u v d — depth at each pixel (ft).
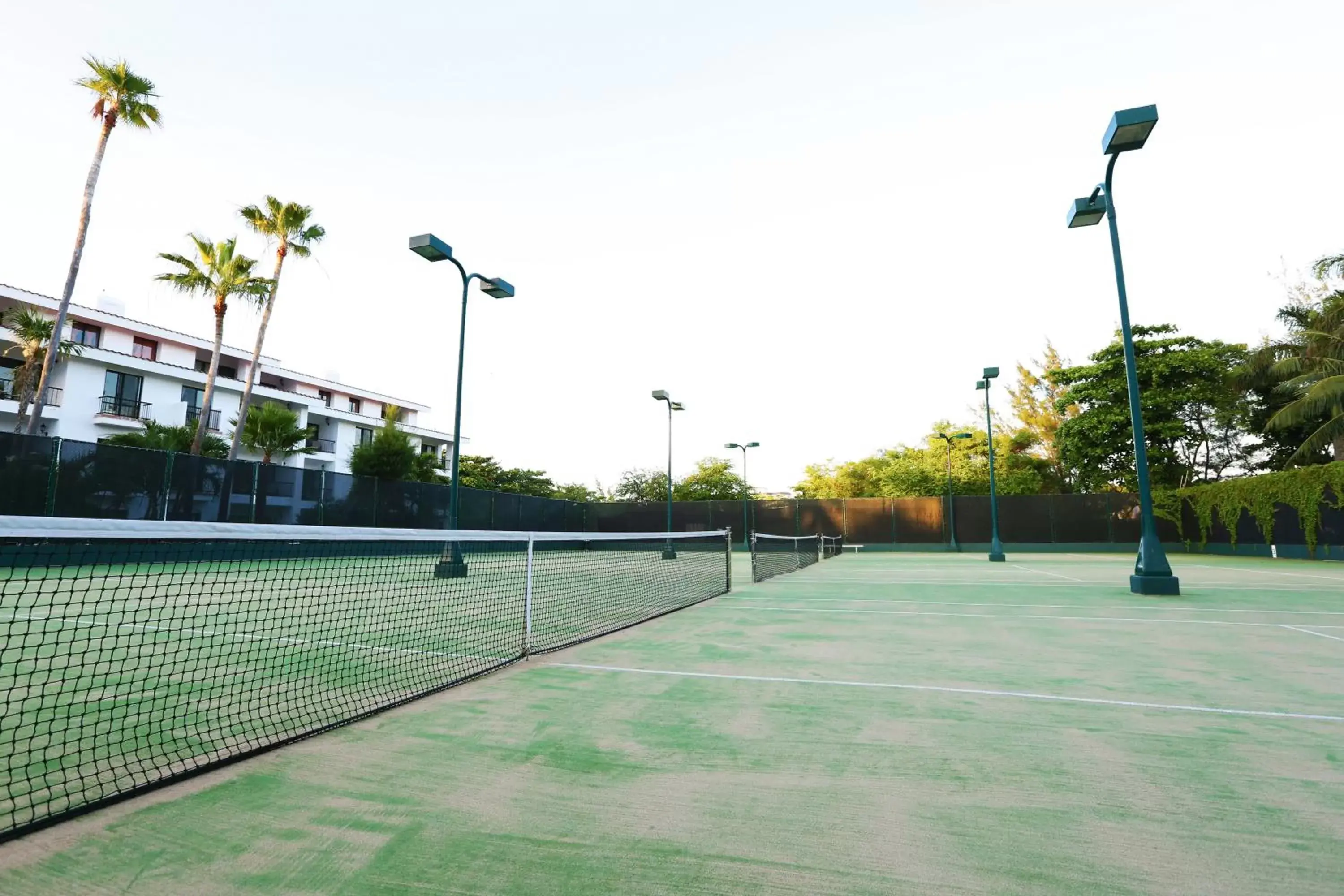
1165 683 13.91
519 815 7.47
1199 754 9.51
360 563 48.67
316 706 11.84
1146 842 6.86
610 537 23.65
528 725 10.83
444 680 13.88
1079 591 34.99
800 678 14.32
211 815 7.44
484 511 82.74
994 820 7.36
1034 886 6.01
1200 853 6.64
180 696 12.59
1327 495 65.46
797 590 36.11
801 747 9.76
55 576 35.96
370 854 6.59
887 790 8.20
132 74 59.11
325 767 8.92
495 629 21.04
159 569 40.42
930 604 29.09
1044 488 140.36
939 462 125.18
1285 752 9.59
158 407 105.09
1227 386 93.15
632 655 17.06
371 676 14.25
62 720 10.96
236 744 9.73
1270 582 40.68
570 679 14.19
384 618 23.32
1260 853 6.63
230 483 55.47
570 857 6.55
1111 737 10.28
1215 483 84.89
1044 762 9.16
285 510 59.47
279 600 27.48
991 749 9.70
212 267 76.28
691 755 9.43
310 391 138.82
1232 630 21.25
